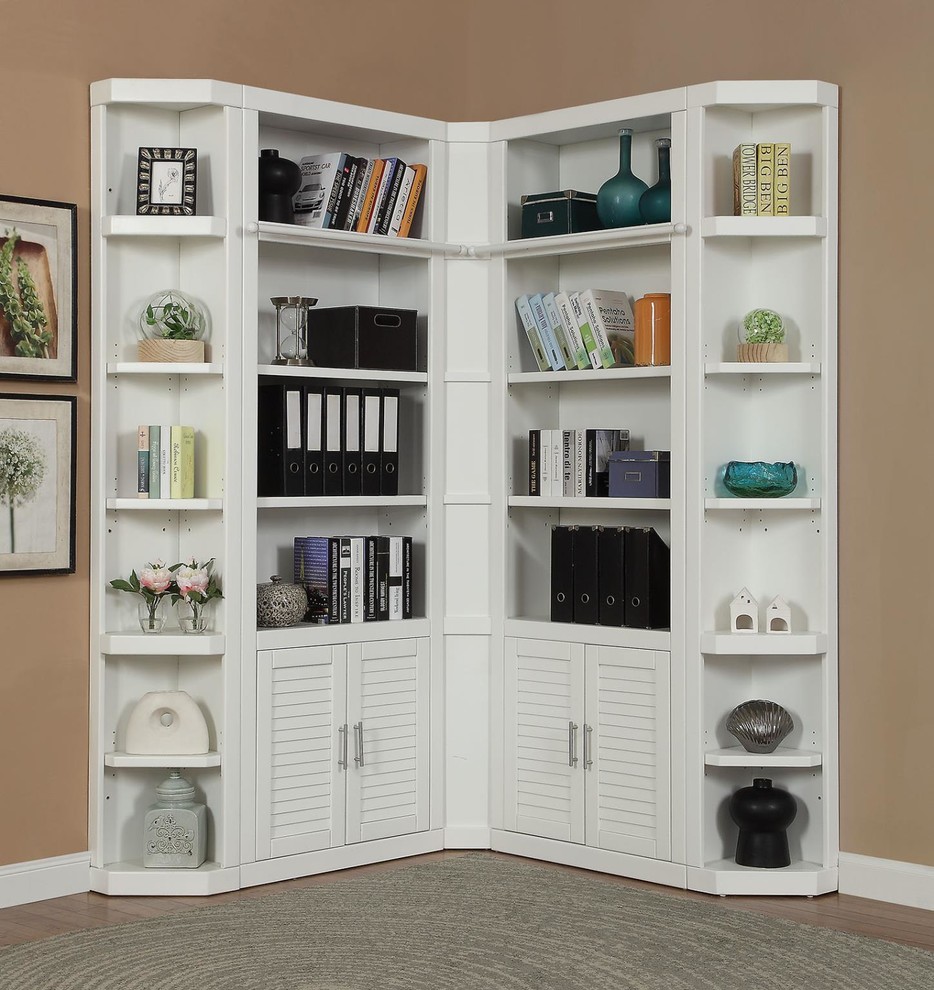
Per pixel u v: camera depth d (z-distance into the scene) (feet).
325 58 16.47
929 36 13.78
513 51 17.42
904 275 13.94
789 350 14.56
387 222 15.65
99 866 14.25
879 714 14.14
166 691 14.49
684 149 14.39
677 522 14.42
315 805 14.87
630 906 13.65
